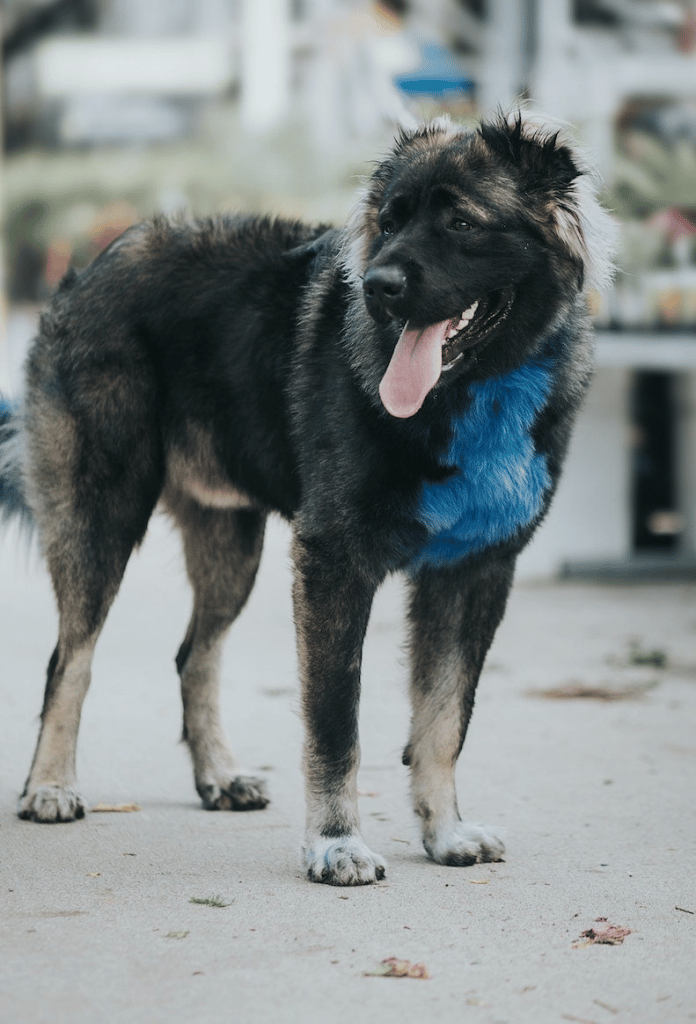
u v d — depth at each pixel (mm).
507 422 4637
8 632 10086
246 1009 3434
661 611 11281
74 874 4594
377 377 4621
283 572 13750
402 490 4629
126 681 8250
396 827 5324
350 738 4676
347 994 3541
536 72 13117
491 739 6836
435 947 3912
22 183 13797
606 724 7199
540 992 3578
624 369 13266
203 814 5465
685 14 14047
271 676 8508
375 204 4855
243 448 5355
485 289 4566
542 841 5094
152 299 5484
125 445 5445
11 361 13977
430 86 13688
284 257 5312
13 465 5914
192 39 15969
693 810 5508
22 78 16391
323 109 13734
